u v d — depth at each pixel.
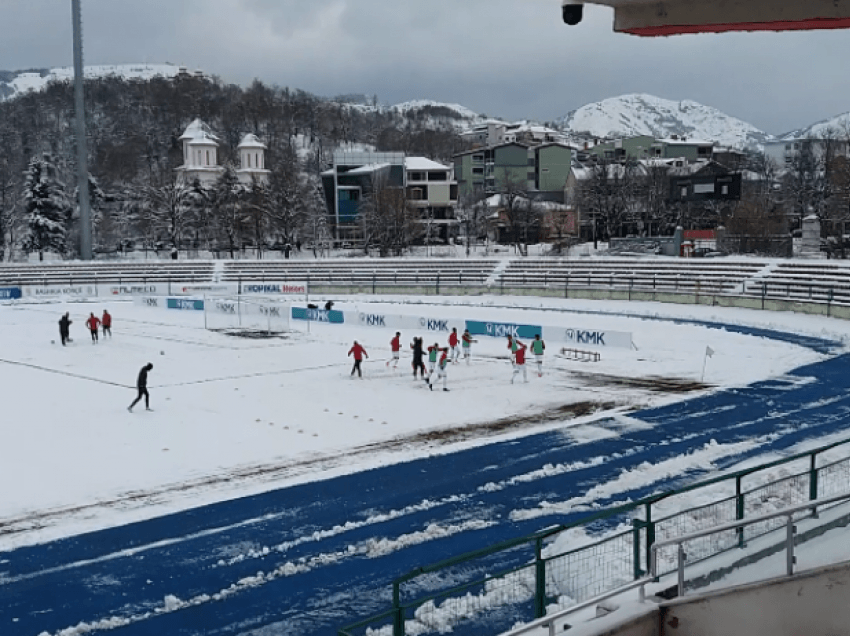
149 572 15.40
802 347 42.12
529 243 107.06
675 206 105.62
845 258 81.19
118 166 143.38
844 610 9.85
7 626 13.34
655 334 47.62
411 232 98.44
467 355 38.69
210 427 26.09
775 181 146.50
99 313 61.59
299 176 134.88
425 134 197.12
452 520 17.98
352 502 19.16
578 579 13.58
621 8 11.50
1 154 144.50
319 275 80.31
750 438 24.45
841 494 10.42
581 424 26.31
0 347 44.38
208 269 84.25
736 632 10.12
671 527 15.47
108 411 28.45
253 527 17.62
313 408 28.78
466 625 12.89
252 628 13.30
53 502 19.12
